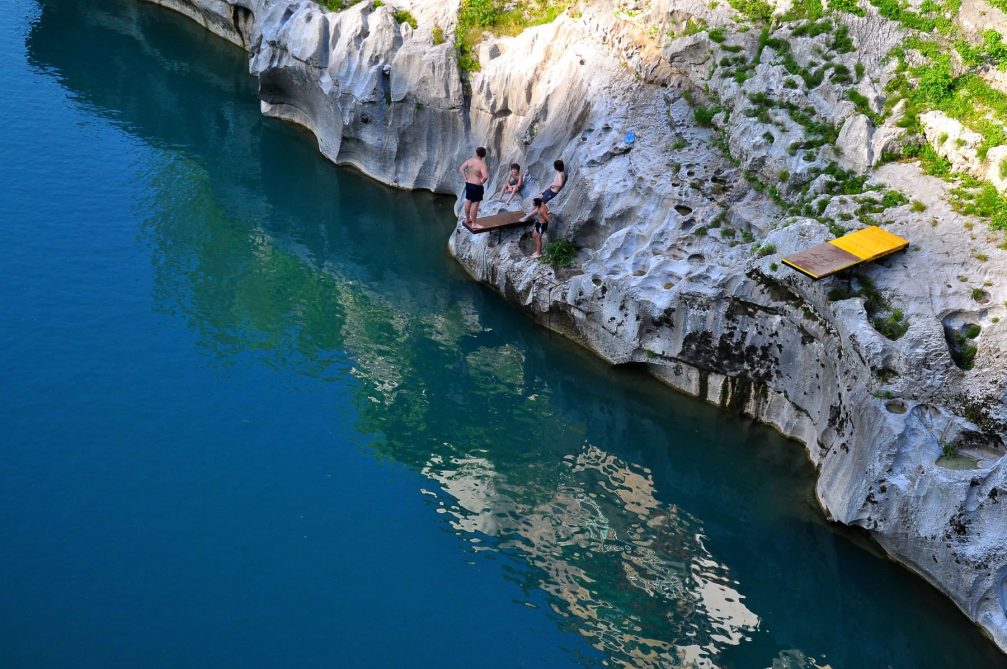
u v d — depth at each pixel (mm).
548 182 25547
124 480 19766
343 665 16297
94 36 39438
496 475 20594
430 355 23844
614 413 22062
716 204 21656
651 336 21906
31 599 17125
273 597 17453
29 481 19578
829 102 21047
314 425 21531
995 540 16016
